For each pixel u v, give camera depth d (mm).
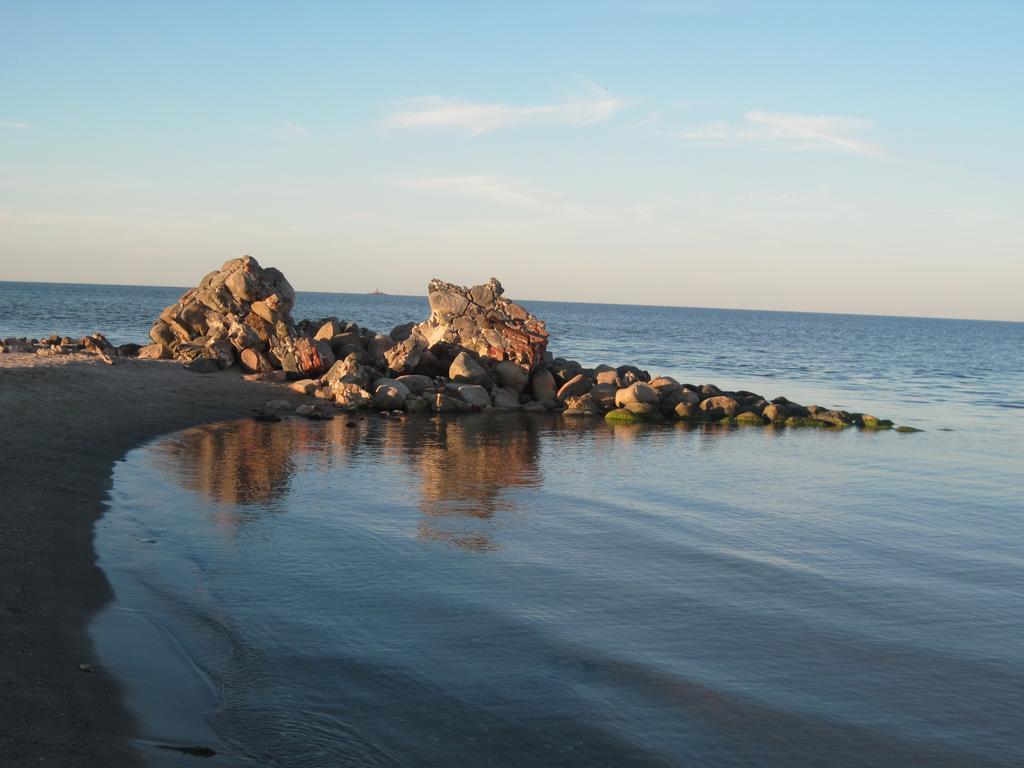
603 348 90812
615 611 13297
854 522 19844
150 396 32281
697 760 9016
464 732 9320
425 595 13609
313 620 12312
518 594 13852
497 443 29734
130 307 134375
